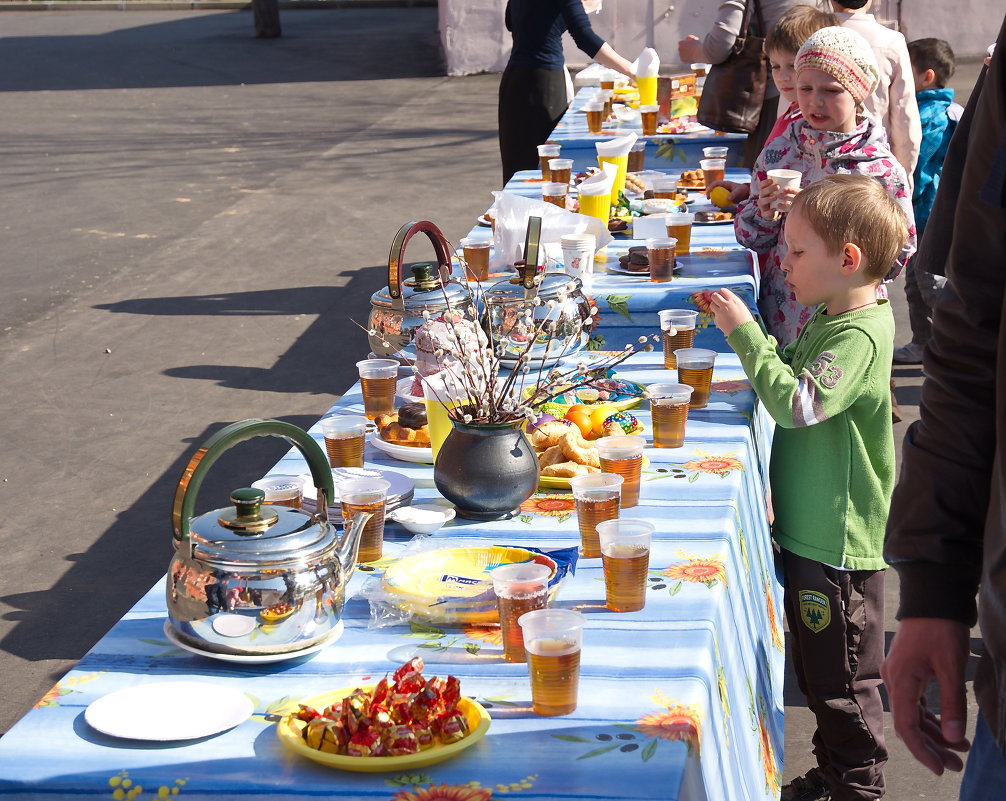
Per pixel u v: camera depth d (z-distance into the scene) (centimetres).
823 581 268
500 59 1784
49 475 512
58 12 2842
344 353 664
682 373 298
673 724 161
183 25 2541
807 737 327
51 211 1041
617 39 1725
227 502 482
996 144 147
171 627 190
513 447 234
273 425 190
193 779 152
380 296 331
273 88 1736
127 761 157
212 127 1440
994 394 154
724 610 202
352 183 1121
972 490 156
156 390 613
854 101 367
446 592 200
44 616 396
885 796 304
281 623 179
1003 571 142
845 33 366
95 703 169
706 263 410
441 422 255
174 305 765
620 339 372
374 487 220
